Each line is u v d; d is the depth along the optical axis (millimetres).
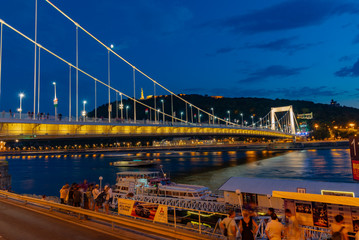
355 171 13688
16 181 74000
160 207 12719
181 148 143625
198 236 10680
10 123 41469
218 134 104875
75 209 15320
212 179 71312
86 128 53062
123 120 62844
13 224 14633
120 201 14914
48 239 11930
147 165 115500
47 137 46281
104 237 12188
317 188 27453
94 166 122000
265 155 155500
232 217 9586
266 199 29844
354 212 10375
